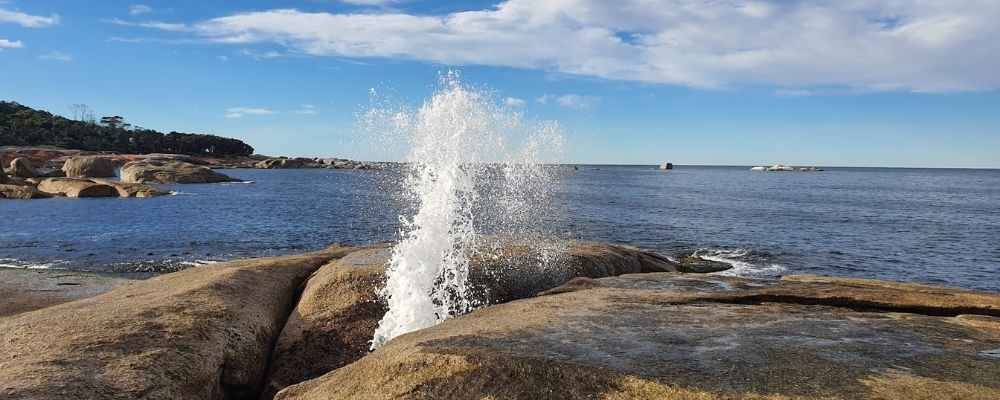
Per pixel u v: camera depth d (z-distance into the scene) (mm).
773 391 4926
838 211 52375
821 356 5844
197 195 65750
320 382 6344
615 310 8062
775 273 24297
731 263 26391
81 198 58312
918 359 5789
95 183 62562
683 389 4984
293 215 44906
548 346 6172
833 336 6645
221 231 35500
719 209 52719
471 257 12016
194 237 32875
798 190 91312
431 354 5934
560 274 12453
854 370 5434
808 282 11320
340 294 10391
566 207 51312
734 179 146625
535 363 5543
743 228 38875
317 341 9539
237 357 8477
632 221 41750
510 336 6617
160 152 163500
